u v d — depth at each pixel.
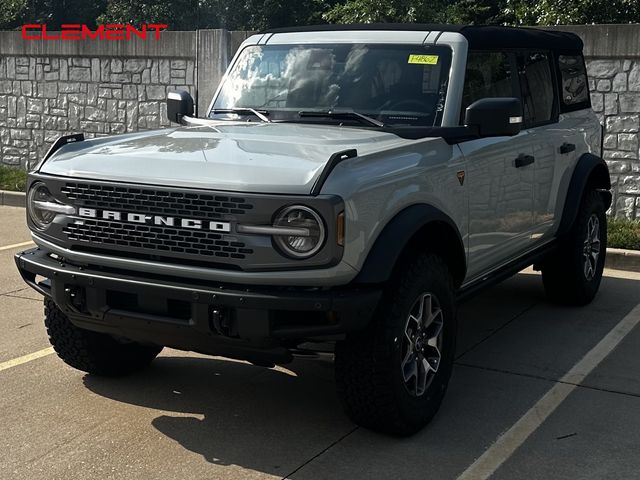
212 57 11.73
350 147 4.34
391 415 4.17
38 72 13.16
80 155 4.44
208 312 3.89
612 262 8.28
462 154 4.84
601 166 6.81
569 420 4.58
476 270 5.17
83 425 4.45
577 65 6.95
